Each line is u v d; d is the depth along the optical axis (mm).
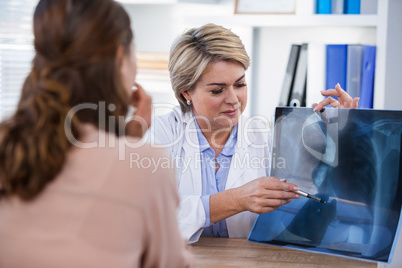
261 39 2572
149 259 818
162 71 2719
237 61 1507
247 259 1264
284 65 2555
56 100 769
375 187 1236
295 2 2246
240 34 2410
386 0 2074
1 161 757
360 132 1279
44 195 775
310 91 2156
